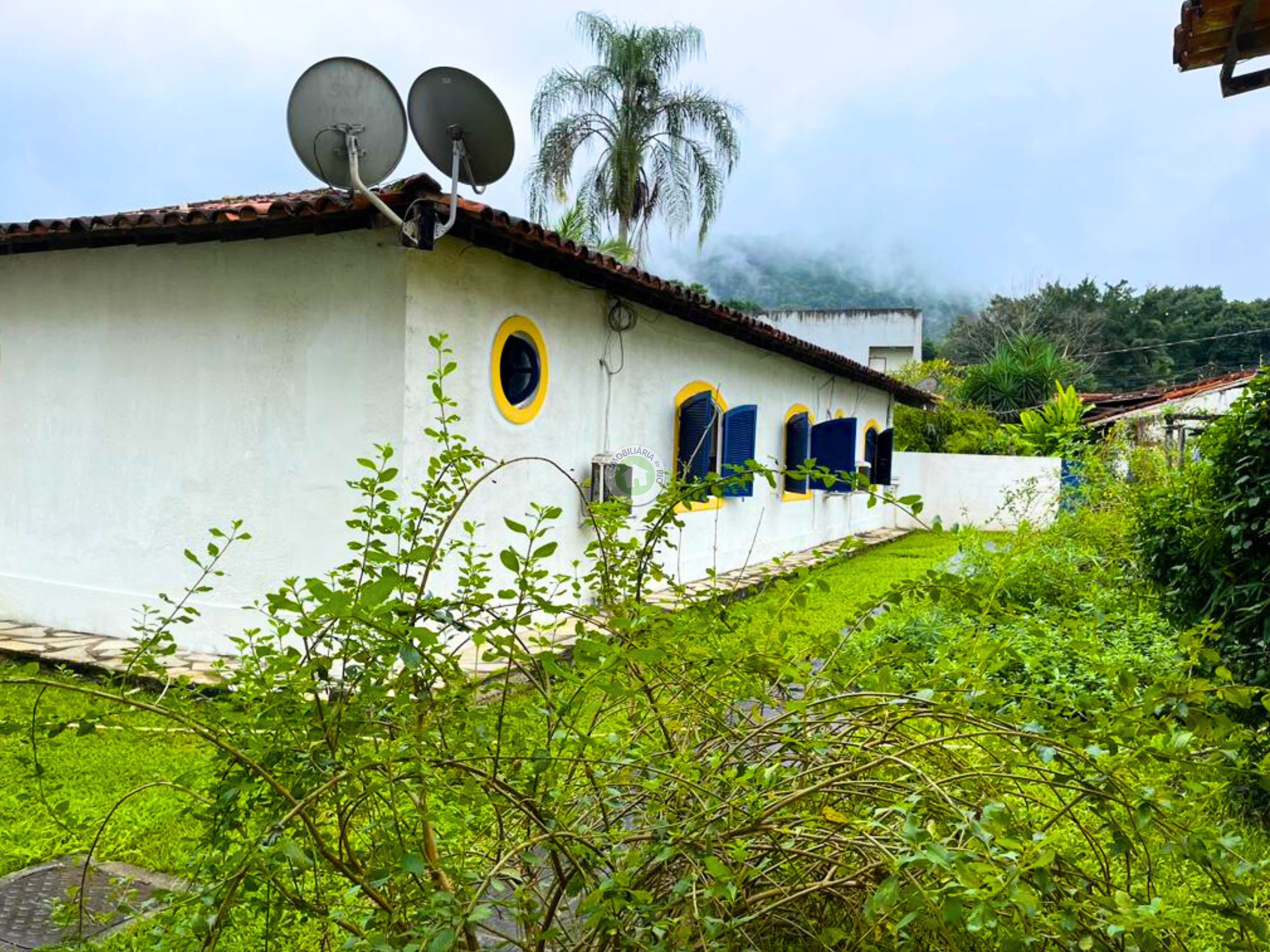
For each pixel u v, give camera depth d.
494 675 2.08
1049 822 2.18
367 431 5.79
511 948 2.43
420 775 1.73
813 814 1.93
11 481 7.33
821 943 1.92
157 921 1.94
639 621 1.96
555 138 21.14
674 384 9.36
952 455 18.52
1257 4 4.16
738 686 2.27
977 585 2.36
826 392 14.52
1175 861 2.25
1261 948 1.78
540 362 7.03
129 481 6.70
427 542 2.24
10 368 7.36
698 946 1.89
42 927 2.82
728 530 10.84
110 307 6.81
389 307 5.73
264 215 5.41
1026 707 1.97
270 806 1.89
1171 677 1.92
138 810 3.60
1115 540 8.80
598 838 1.90
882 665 2.22
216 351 6.34
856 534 15.84
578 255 6.35
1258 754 3.62
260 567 6.12
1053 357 26.25
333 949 2.20
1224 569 4.08
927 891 1.55
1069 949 1.67
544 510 2.25
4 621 7.21
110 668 5.72
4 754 4.20
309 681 1.91
